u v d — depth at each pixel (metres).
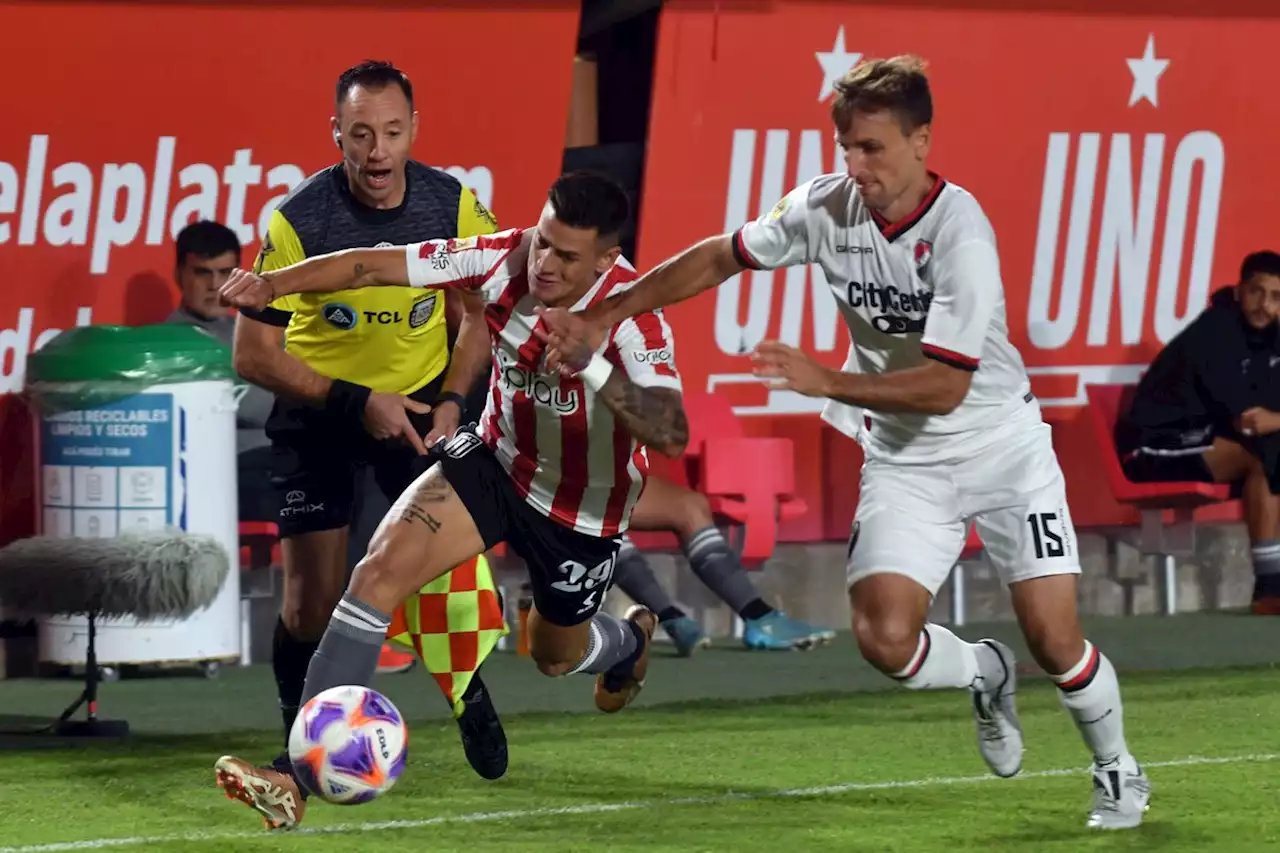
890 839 17.66
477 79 31.48
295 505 20.77
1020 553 17.94
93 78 29.69
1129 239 35.88
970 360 16.58
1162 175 35.97
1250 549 35.94
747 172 33.28
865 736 23.53
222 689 27.91
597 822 18.44
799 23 33.25
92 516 27.67
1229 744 22.78
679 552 33.38
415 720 24.92
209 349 28.11
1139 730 23.78
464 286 17.28
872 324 17.45
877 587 17.80
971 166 34.69
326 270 17.31
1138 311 36.03
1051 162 35.19
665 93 32.62
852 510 34.62
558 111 32.06
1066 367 35.66
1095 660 17.94
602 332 16.56
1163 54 35.72
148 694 27.45
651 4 32.94
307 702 16.52
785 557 33.75
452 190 20.72
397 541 17.25
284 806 16.05
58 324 30.00
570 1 31.67
